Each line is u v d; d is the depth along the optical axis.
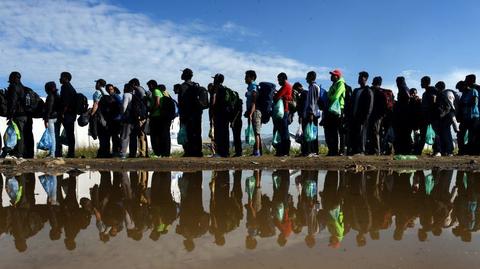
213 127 9.70
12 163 8.29
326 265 2.17
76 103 9.91
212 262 2.25
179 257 2.35
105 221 3.45
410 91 10.18
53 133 9.61
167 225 3.27
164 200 4.46
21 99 9.26
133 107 9.56
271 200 4.41
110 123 10.04
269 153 11.98
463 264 2.17
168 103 9.72
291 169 7.47
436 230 3.00
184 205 4.16
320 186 5.39
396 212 3.70
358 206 4.01
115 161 8.77
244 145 13.00
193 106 9.48
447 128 9.48
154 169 7.68
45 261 2.31
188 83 9.55
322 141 14.23
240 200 4.43
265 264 2.20
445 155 9.49
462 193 4.72
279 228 3.12
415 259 2.27
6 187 5.57
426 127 9.96
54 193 5.02
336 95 8.94
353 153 9.51
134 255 2.40
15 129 9.18
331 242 2.67
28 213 3.82
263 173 6.93
